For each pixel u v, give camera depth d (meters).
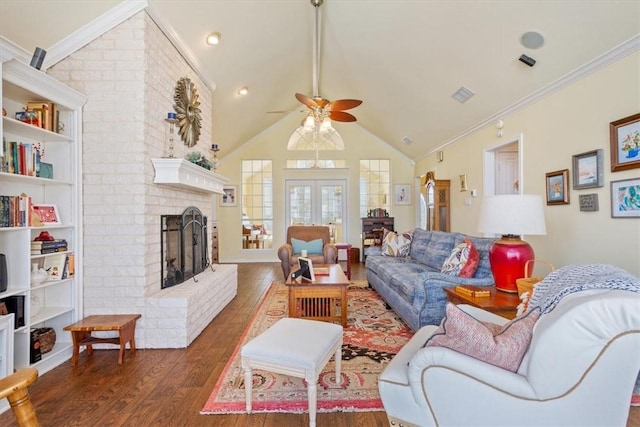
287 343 1.79
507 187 4.60
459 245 3.01
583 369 1.04
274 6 3.63
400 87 4.96
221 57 3.99
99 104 2.71
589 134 2.86
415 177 7.80
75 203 2.62
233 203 7.59
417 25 3.55
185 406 1.88
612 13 2.38
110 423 1.72
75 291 2.61
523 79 3.43
